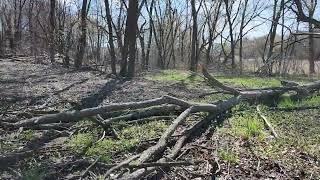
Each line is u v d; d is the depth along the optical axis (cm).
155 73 2233
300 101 1089
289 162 639
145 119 855
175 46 4888
